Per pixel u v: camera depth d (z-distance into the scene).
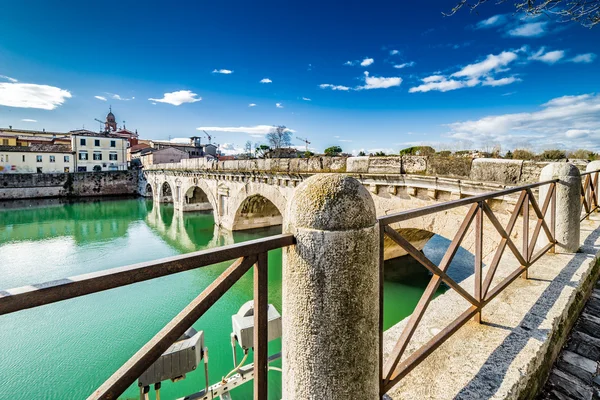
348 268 1.24
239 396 5.56
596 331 3.06
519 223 6.35
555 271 3.62
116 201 39.94
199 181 25.36
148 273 1.00
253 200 20.22
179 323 1.08
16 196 38.12
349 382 1.28
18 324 8.78
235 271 1.21
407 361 1.85
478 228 2.53
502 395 1.83
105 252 16.97
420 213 1.83
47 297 0.86
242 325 3.62
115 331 8.43
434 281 2.02
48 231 22.30
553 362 2.61
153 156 48.16
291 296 1.30
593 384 2.44
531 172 6.16
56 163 46.41
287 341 1.34
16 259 15.66
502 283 2.97
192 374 6.27
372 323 1.35
